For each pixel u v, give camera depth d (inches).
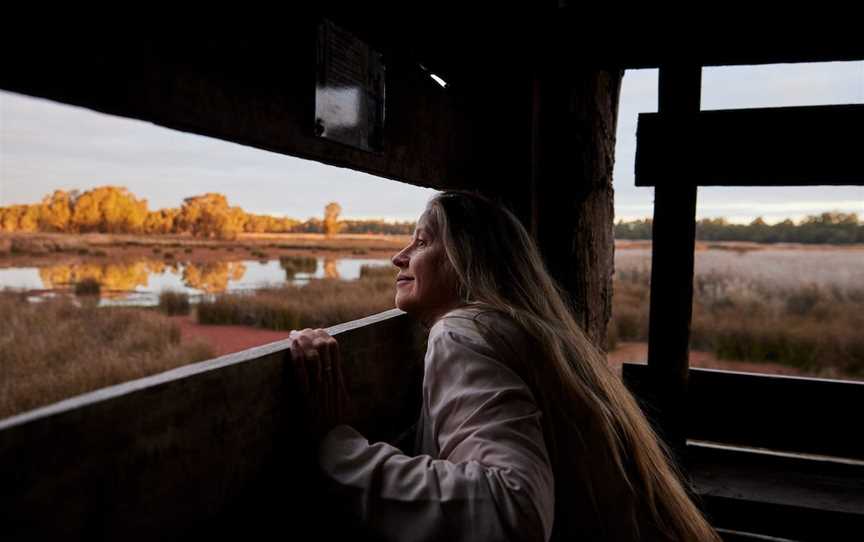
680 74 65.9
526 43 65.2
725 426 78.3
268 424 29.6
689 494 66.9
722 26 59.3
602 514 34.0
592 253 71.0
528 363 33.9
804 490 68.5
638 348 514.3
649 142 68.0
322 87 35.7
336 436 32.5
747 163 65.5
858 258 1184.2
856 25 55.7
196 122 24.6
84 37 19.0
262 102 29.9
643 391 71.2
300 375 32.0
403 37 51.4
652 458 38.2
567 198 68.9
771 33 58.1
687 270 67.9
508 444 29.8
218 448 25.3
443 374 33.6
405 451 47.9
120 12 20.5
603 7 62.6
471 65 70.1
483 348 33.5
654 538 36.4
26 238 2947.8
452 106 64.8
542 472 29.6
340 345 36.5
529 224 70.1
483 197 42.8
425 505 28.2
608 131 74.3
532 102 68.8
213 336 618.5
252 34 29.0
